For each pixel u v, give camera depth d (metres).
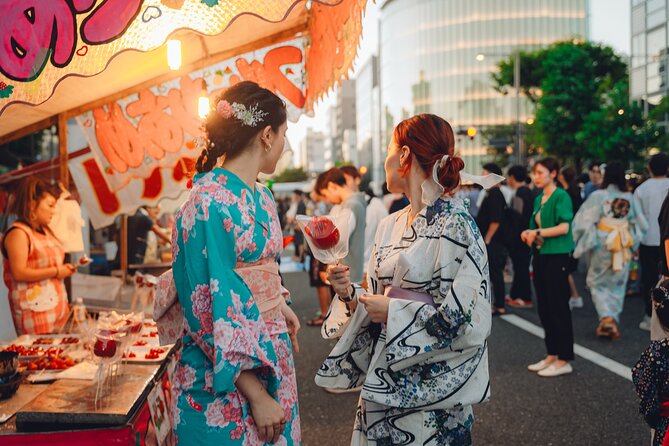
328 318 2.06
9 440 1.88
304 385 4.61
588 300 7.94
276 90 3.59
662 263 3.59
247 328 1.55
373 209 4.88
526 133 40.56
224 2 1.98
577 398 4.08
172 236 1.64
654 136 22.77
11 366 2.29
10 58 1.75
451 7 67.81
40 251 3.30
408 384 1.74
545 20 66.50
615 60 33.66
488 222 6.93
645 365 2.29
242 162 1.69
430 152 1.84
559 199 4.52
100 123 4.05
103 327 2.30
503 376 4.64
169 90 3.89
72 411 1.94
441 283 1.73
